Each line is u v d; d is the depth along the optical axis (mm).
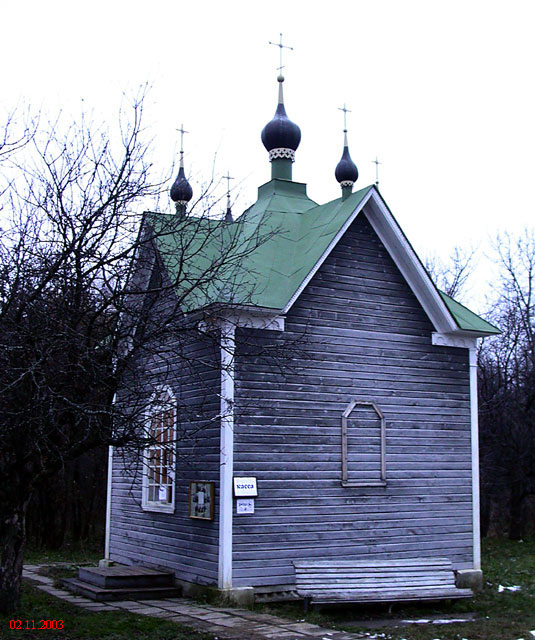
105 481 28578
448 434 17641
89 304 11609
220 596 14422
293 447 15594
